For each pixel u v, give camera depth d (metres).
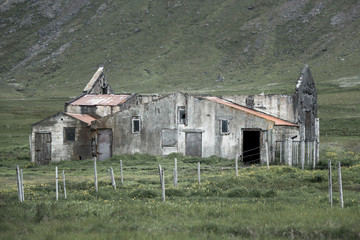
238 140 90.25
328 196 44.31
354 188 52.81
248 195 47.75
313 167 71.19
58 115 99.56
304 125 105.31
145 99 117.00
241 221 32.28
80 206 39.12
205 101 92.94
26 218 35.53
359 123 197.62
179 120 94.69
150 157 92.88
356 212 34.38
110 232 29.98
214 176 64.38
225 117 91.31
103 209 37.91
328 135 166.88
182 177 65.56
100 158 98.00
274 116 104.06
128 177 66.81
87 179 66.94
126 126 97.06
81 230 31.00
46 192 53.38
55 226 32.03
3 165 96.38
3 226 32.31
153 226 31.09
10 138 163.38
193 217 34.78
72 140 99.19
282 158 86.38
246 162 89.75
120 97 115.06
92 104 110.69
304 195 47.41
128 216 34.72
